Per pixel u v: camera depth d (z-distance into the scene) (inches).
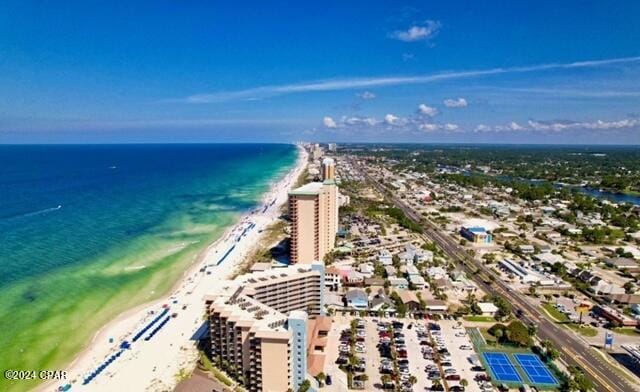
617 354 6205.7
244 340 5290.4
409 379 5388.8
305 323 5128.0
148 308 7691.9
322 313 7101.4
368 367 5821.9
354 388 5329.7
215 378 5506.9
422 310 7618.1
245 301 5876.0
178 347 6328.7
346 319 7347.4
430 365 5861.2
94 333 6771.7
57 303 7760.8
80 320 7180.1
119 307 7716.5
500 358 6072.8
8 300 7785.4
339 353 6141.7
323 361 5876.0
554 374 5689.0
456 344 6456.7
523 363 5954.7
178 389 5295.3
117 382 5467.5
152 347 6323.8
